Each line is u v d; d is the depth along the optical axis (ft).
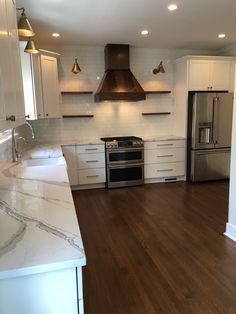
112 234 9.87
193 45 16.20
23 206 4.58
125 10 10.12
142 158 15.89
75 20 11.09
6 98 4.39
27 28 6.28
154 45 16.01
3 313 2.99
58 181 6.26
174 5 9.78
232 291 6.69
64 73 15.70
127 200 13.60
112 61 15.31
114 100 15.33
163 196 14.10
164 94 17.61
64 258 2.95
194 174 16.38
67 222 3.91
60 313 3.14
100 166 15.43
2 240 3.37
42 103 13.03
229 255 8.30
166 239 9.40
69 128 16.37
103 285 7.00
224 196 13.94
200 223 10.66
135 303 6.34
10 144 9.87
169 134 18.08
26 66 11.84
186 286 6.90
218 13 10.70
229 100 15.98
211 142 16.20
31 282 2.98
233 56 16.31
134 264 7.92
